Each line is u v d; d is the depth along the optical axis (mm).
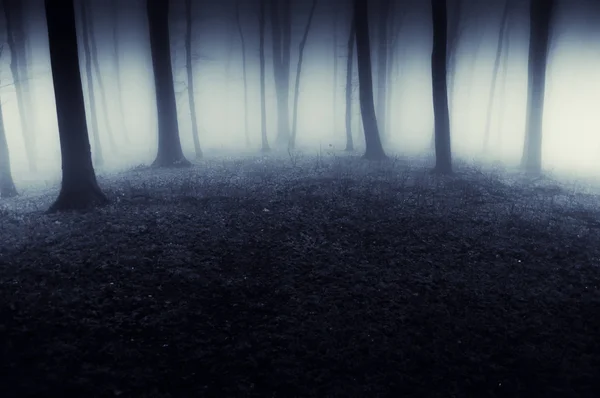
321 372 6254
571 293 8727
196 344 6773
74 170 13320
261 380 6078
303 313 7754
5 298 7480
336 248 10609
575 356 6727
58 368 5965
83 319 7039
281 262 9695
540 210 14234
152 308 7578
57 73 12883
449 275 9398
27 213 13188
